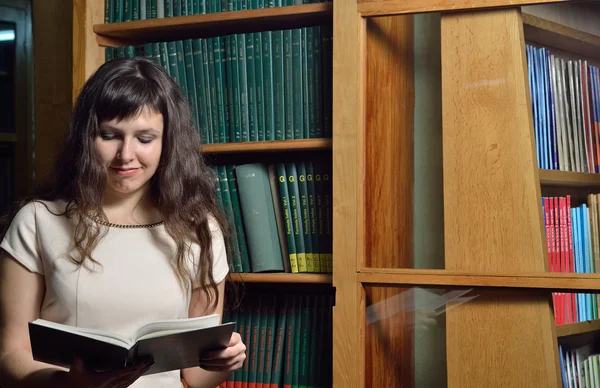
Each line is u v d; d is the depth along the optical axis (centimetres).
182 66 226
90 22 235
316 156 227
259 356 218
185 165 168
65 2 282
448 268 193
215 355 145
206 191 178
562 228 185
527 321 186
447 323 192
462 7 195
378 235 199
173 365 142
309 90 213
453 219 194
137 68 159
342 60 203
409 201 198
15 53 326
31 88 327
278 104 216
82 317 151
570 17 187
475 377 190
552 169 186
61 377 137
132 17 235
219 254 174
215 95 223
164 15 231
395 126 200
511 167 191
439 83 198
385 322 197
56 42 283
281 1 219
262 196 217
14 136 325
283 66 216
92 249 153
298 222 213
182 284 161
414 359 195
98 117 152
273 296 220
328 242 211
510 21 192
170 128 162
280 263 215
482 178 193
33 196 163
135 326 154
